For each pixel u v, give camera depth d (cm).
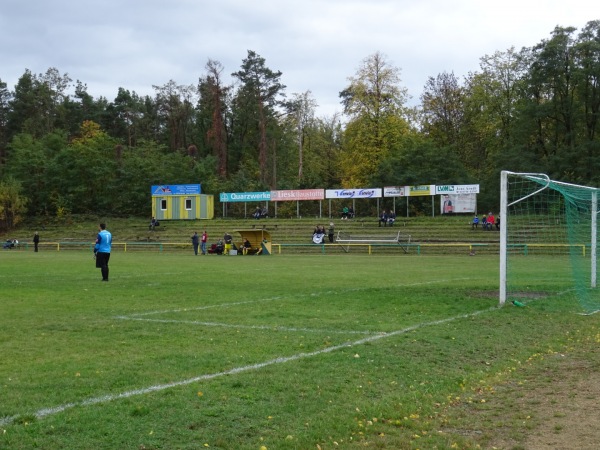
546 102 6100
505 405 699
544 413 668
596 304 1516
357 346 966
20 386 723
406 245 4719
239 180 7500
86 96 11181
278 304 1497
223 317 1283
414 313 1341
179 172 7431
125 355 901
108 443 546
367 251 4891
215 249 4656
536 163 5853
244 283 2084
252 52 8938
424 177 6328
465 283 2045
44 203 7356
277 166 9088
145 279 2250
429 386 764
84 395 691
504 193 1513
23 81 10606
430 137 7631
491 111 7094
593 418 645
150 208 7288
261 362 861
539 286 1902
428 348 969
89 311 1377
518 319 1276
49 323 1196
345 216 6062
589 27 5872
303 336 1062
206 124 9350
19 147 8162
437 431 609
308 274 2519
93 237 6162
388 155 6919
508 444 573
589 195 2022
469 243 4622
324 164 9150
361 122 6938
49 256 4169
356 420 625
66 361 859
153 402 659
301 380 761
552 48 5800
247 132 9206
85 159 7369
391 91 6906
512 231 2442
